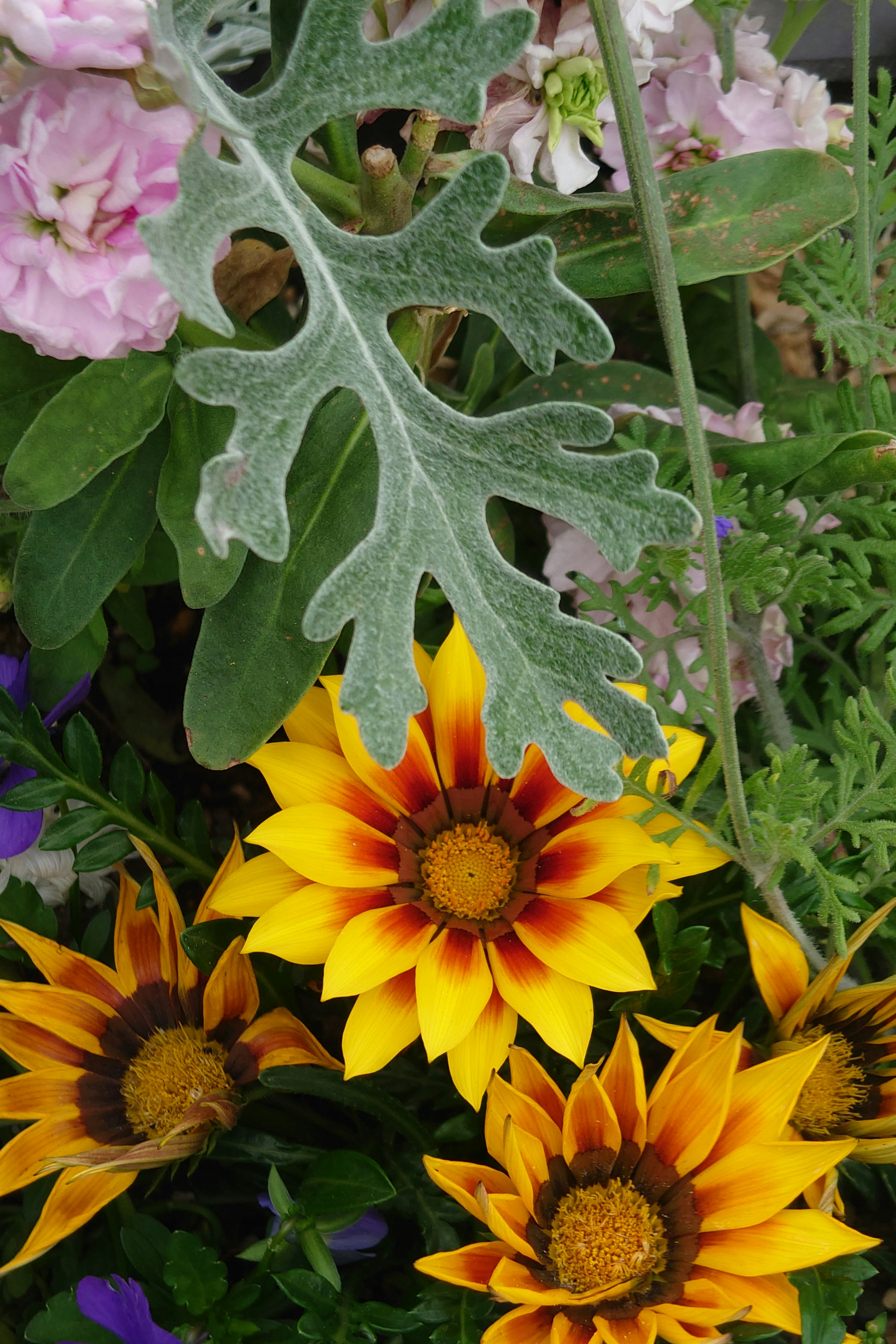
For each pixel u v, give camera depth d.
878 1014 0.47
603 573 0.51
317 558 0.47
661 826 0.47
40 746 0.50
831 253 0.50
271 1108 0.52
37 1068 0.49
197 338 0.47
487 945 0.47
